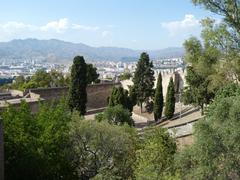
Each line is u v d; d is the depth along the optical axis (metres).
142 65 82.00
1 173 23.11
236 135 17.25
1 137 23.03
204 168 17.34
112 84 84.56
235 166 17.14
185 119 61.34
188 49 35.28
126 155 33.31
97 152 33.28
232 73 33.41
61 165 29.48
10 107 30.09
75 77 58.28
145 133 34.59
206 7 31.78
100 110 68.94
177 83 89.31
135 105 86.69
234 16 31.25
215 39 32.09
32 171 27.50
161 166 24.08
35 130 29.30
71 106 58.16
